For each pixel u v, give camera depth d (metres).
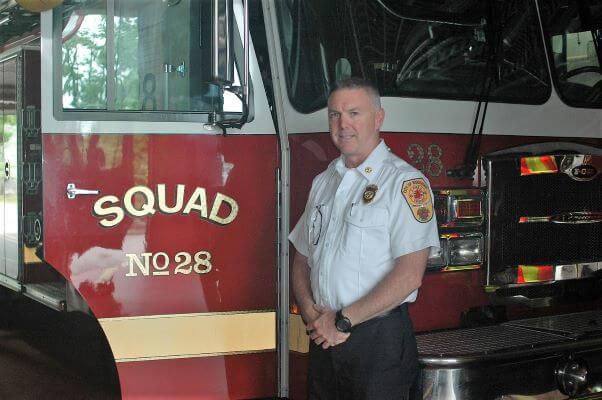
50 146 4.23
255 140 4.43
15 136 4.56
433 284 4.59
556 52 4.99
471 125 4.67
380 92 4.54
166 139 4.33
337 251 3.91
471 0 4.74
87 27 4.29
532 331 4.64
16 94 4.54
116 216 4.30
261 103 4.43
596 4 5.12
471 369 4.23
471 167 4.65
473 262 4.66
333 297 3.91
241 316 4.45
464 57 4.71
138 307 4.34
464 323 4.69
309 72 4.49
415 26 4.64
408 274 3.78
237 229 4.43
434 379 4.21
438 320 4.62
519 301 4.85
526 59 4.90
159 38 4.36
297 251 4.20
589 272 5.01
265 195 4.45
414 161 4.52
